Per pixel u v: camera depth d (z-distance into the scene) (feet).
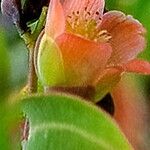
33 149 0.51
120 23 0.55
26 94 0.54
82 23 0.55
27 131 0.53
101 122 0.49
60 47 0.52
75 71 0.53
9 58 0.67
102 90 0.53
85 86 0.53
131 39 0.55
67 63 0.53
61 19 0.52
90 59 0.52
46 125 0.50
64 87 0.53
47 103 0.50
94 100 0.53
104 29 0.55
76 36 0.52
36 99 0.50
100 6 0.55
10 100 0.58
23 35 0.55
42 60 0.53
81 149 0.49
